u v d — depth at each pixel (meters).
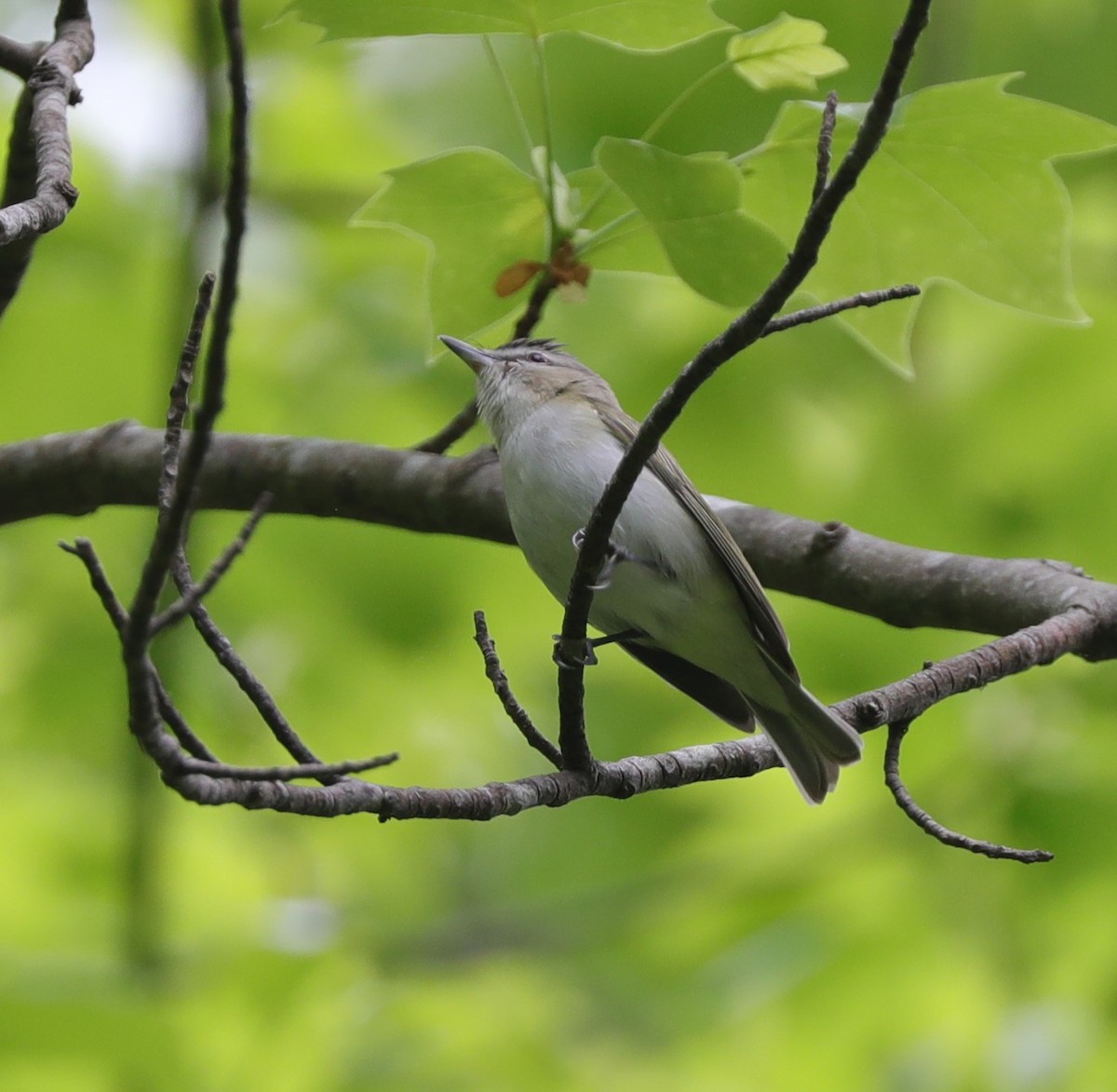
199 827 12.02
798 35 6.66
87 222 11.22
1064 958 10.68
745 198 7.42
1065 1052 10.36
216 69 10.45
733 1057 11.08
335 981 9.74
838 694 11.55
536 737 5.80
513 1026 11.02
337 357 11.66
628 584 7.64
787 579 7.99
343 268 11.98
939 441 11.80
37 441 8.97
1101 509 11.48
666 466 7.77
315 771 4.10
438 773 12.48
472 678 12.37
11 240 5.57
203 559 11.47
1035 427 11.57
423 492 8.52
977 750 10.91
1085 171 12.09
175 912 11.38
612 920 11.91
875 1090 10.90
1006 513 11.73
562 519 7.70
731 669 7.78
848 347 12.24
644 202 6.61
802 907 11.27
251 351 11.61
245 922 11.14
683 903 11.52
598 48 11.60
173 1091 8.75
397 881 14.11
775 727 7.50
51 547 11.58
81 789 11.64
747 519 8.15
